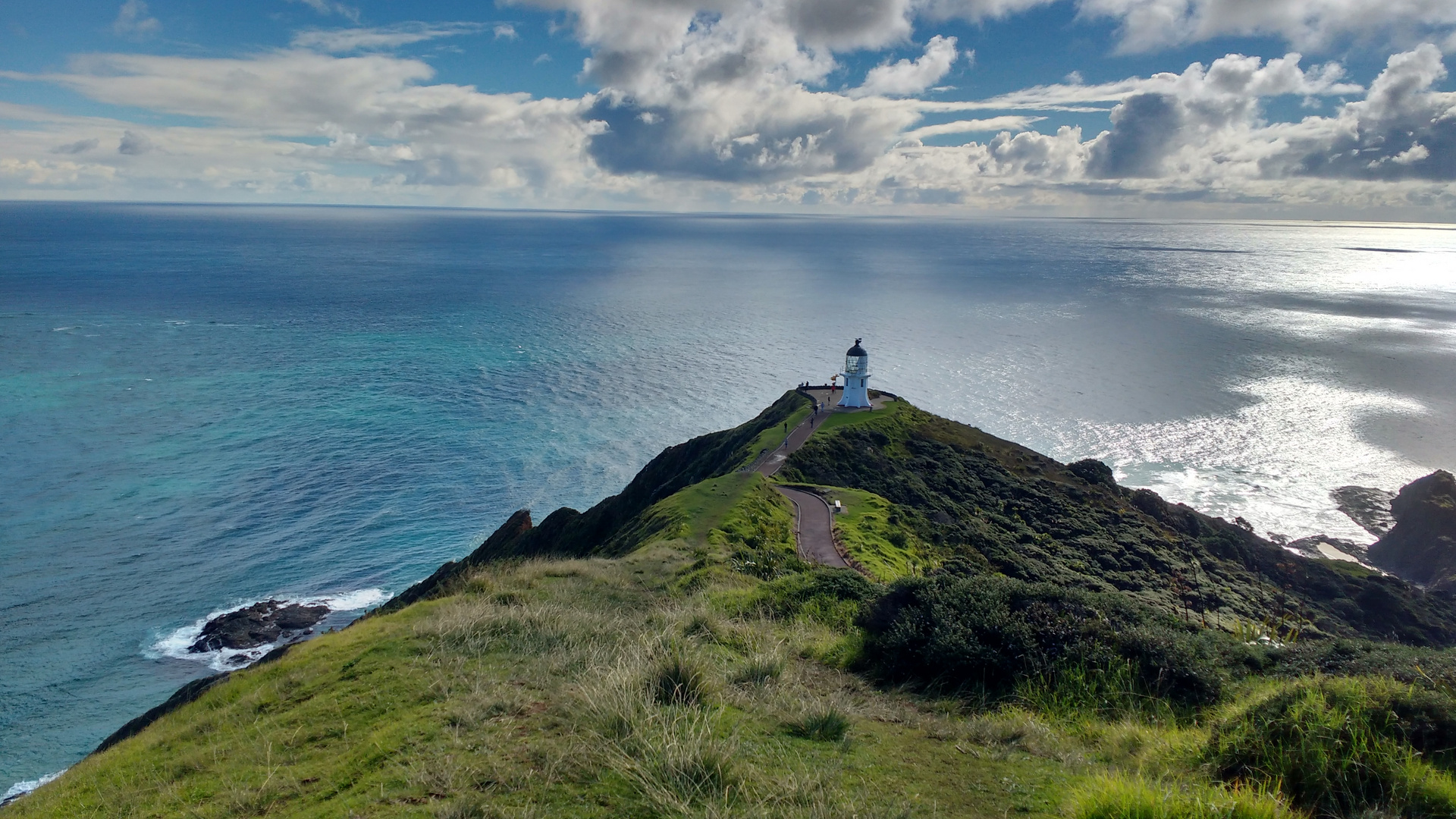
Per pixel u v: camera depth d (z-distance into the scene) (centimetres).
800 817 668
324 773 862
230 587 6412
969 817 705
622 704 890
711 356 15875
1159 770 857
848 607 1792
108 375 12875
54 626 5725
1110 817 693
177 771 969
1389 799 732
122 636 5638
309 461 9338
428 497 8469
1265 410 12694
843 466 5662
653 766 743
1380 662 1112
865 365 7612
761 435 6419
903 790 761
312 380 13062
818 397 8106
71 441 9656
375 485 8725
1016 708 1147
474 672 1155
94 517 7588
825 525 4031
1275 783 768
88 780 1031
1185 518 6366
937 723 1030
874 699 1159
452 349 15875
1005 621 1323
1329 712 826
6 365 13200
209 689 1470
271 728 1053
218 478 8700
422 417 11231
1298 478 9694
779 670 1180
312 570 6756
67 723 4647
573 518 5397
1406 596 5672
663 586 2180
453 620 1441
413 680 1140
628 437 10750
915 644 1313
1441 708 825
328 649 1431
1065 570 4478
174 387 12319
